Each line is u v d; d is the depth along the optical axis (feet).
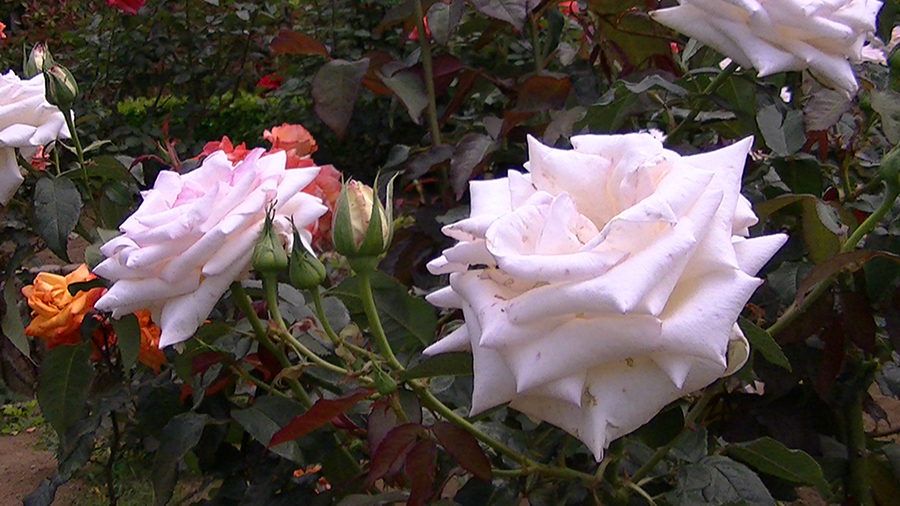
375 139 7.40
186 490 3.65
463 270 1.60
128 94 8.97
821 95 2.19
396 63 2.67
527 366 1.46
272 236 1.76
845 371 2.26
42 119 2.21
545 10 2.71
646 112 2.57
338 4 7.54
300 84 7.59
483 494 1.86
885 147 2.43
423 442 1.70
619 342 1.45
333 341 1.80
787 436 2.22
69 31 9.04
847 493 2.33
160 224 1.77
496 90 3.28
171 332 1.75
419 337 1.90
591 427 1.48
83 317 2.26
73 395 2.13
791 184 2.27
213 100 9.59
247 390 2.24
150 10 8.43
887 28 2.53
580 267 1.44
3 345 6.81
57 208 2.13
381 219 1.69
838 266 1.76
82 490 4.85
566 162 1.57
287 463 2.03
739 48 2.03
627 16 2.60
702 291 1.49
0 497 5.37
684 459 1.85
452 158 2.41
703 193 1.50
